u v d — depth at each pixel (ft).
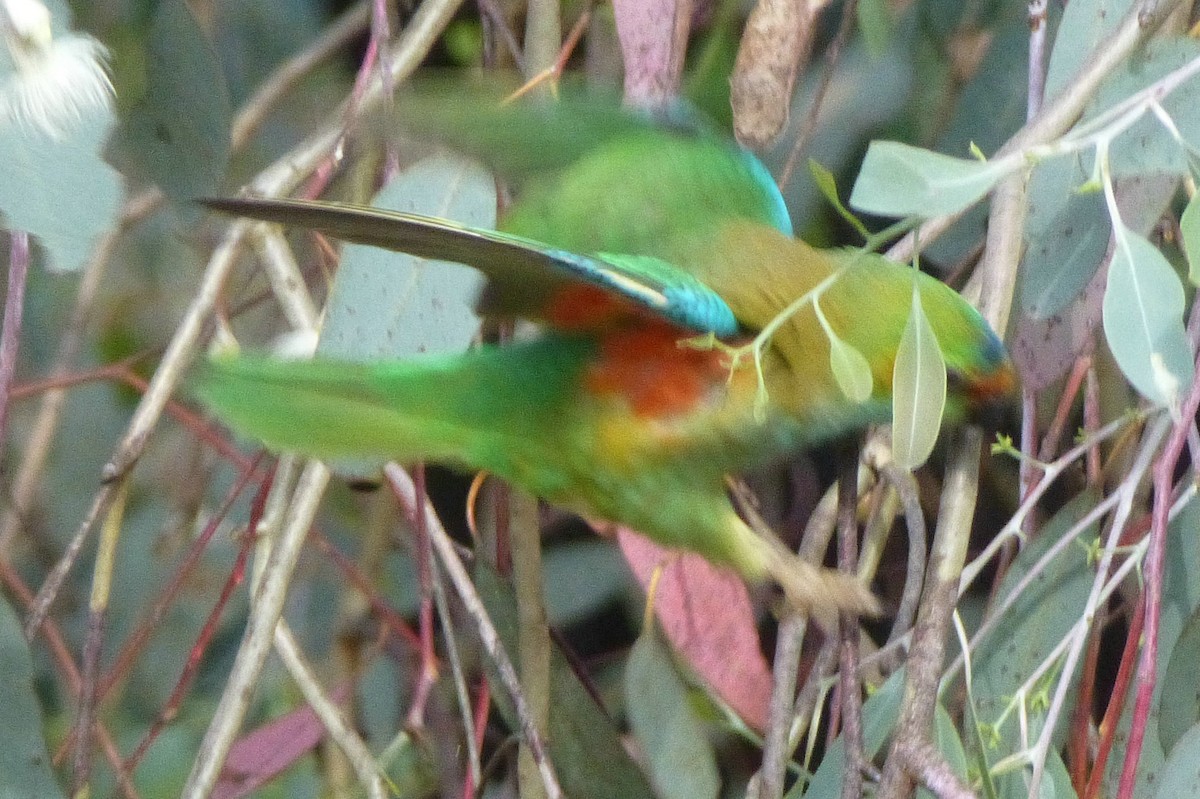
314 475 11.50
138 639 11.71
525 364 11.24
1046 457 11.49
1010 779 11.37
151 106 11.67
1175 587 11.46
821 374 11.25
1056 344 11.47
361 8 12.02
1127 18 11.34
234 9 12.94
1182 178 11.45
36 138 11.27
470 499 11.64
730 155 11.34
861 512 11.69
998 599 11.48
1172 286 11.14
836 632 11.44
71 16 11.39
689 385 11.23
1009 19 11.75
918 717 11.19
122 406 13.74
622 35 11.51
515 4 11.80
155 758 12.26
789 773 11.77
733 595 11.52
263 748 11.84
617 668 11.99
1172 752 11.30
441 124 11.35
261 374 11.24
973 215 11.69
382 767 11.59
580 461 11.27
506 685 11.46
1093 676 11.44
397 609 12.05
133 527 13.30
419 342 11.39
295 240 11.88
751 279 11.24
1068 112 11.35
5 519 13.37
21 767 11.46
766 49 11.43
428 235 11.00
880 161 11.11
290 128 12.10
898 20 11.80
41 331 13.87
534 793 11.59
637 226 11.28
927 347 11.12
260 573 11.57
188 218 11.71
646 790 11.62
